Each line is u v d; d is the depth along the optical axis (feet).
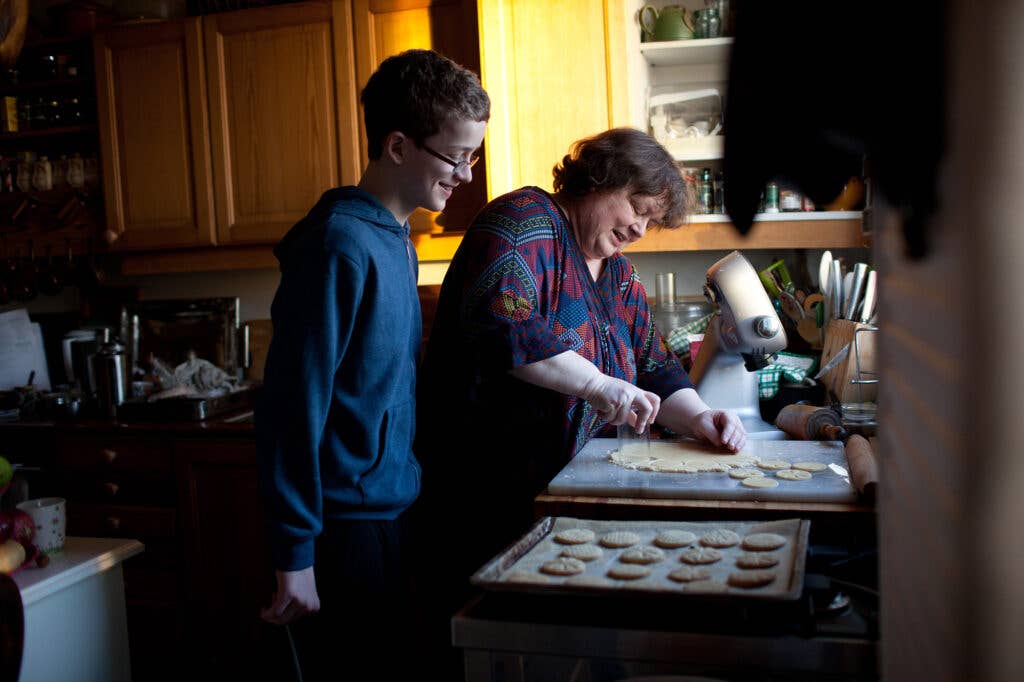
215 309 11.08
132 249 10.25
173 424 9.09
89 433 9.31
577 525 4.01
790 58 1.89
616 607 3.11
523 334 5.23
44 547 5.22
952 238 1.68
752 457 5.34
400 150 5.08
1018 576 1.65
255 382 10.77
